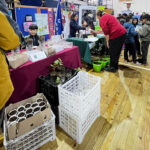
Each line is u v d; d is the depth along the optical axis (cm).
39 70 177
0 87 112
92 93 153
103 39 420
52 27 405
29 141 132
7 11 114
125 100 225
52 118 142
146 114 193
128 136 159
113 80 293
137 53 462
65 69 195
